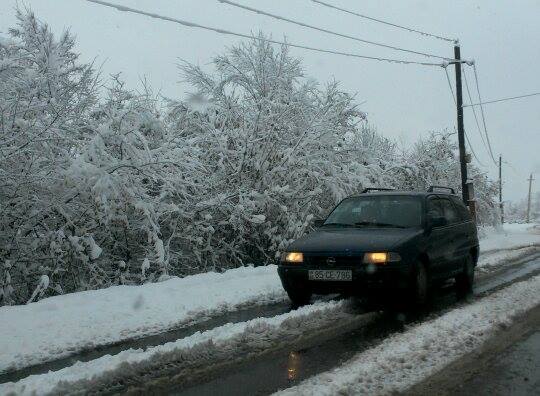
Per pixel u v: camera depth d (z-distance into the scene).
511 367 4.46
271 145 11.83
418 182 19.16
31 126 8.54
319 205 13.71
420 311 6.63
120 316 6.37
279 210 11.77
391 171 16.38
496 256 12.80
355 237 6.86
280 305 7.24
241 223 11.20
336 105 14.75
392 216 7.58
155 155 9.78
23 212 9.05
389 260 6.34
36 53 10.21
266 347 5.02
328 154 13.41
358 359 4.61
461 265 8.32
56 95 9.70
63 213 9.02
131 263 10.74
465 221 9.06
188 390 3.96
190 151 10.55
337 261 6.49
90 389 3.96
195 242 11.25
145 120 9.77
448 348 4.94
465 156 20.59
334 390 3.88
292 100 14.10
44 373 4.50
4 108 8.55
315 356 4.74
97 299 7.20
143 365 4.43
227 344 5.10
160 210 10.16
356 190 13.55
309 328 5.72
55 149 9.26
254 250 12.26
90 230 9.75
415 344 5.04
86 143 9.36
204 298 7.40
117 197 8.87
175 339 5.52
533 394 3.88
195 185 10.34
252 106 13.32
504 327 5.74
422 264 6.94
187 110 12.70
